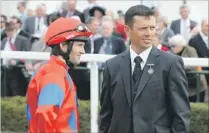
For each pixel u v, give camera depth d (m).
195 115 14.91
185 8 23.50
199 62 15.27
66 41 8.01
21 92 17.56
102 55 15.33
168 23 26.84
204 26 19.02
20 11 26.77
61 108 7.64
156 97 9.62
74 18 8.17
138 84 9.68
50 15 22.14
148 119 9.60
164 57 9.72
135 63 9.80
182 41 17.20
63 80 7.80
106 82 9.99
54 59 8.00
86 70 16.62
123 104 9.76
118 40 18.09
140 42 9.69
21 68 17.48
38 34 22.19
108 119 10.06
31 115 7.86
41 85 7.75
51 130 7.45
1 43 18.98
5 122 16.23
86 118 15.52
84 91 16.66
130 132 9.71
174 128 9.56
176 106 9.52
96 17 20.78
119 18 25.12
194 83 16.14
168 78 9.62
